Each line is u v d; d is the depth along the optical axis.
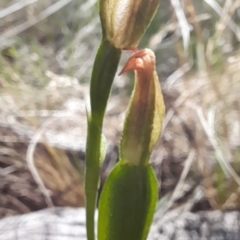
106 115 0.14
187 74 0.13
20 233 0.08
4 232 0.08
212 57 0.13
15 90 0.13
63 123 0.13
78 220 0.09
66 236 0.08
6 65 0.13
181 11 0.12
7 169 0.12
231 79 0.12
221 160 0.10
